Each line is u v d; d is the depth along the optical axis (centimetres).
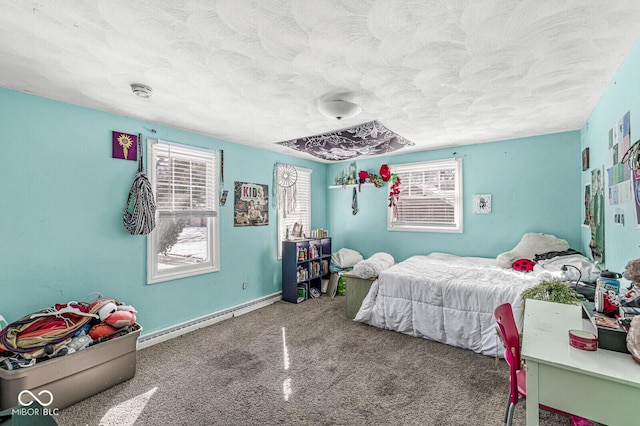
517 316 253
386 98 241
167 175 320
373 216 508
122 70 193
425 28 148
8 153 221
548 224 369
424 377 237
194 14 136
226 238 380
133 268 292
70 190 252
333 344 298
